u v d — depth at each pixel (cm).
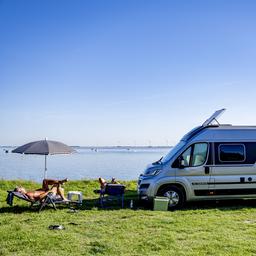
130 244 795
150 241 812
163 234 870
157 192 1239
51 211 1155
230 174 1265
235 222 997
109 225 962
